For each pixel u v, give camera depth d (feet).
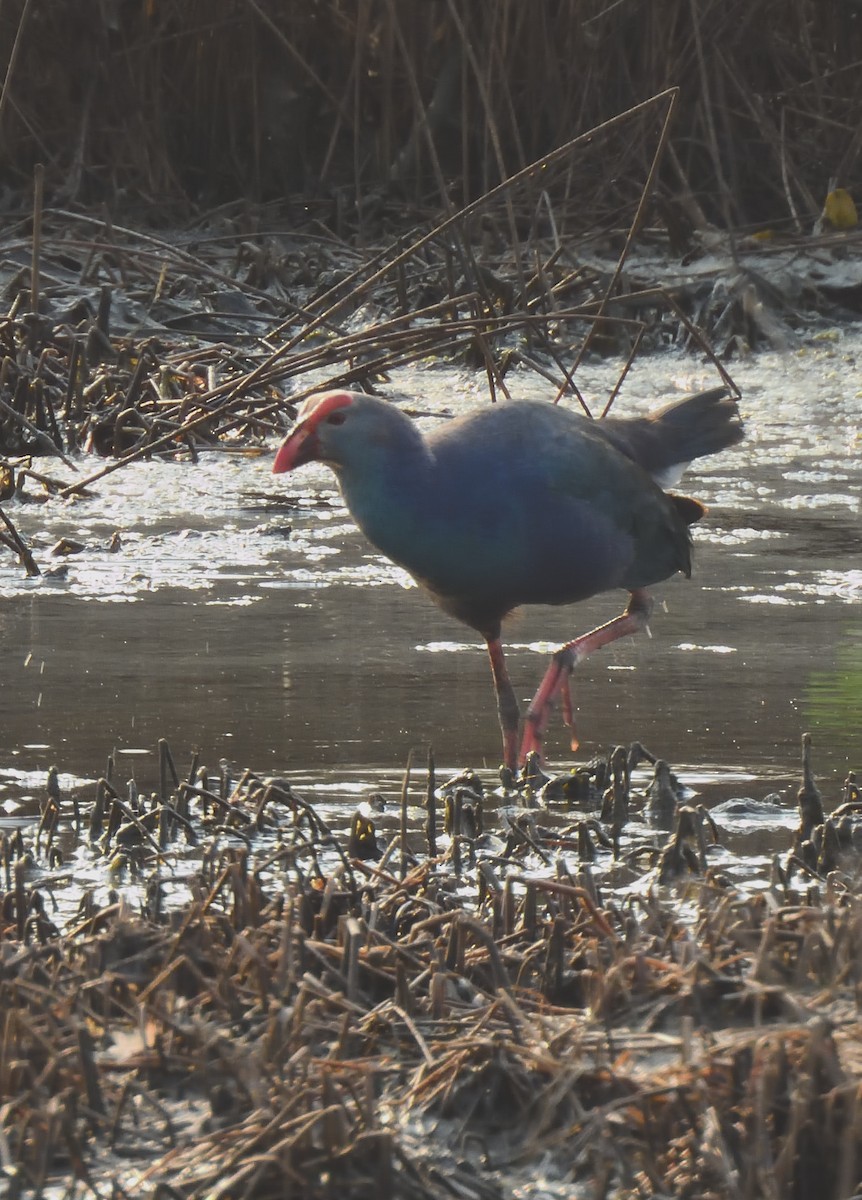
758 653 37.93
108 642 38.34
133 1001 19.74
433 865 24.53
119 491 53.72
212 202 96.43
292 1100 16.87
